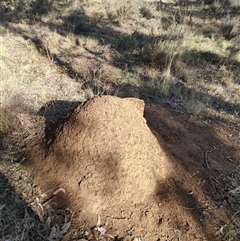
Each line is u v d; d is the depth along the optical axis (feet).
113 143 8.21
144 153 8.57
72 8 23.79
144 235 7.63
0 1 22.75
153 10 25.59
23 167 8.81
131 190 8.13
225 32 22.52
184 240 7.77
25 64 14.32
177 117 12.52
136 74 15.43
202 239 7.90
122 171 8.09
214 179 9.62
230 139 11.90
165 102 13.58
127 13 23.93
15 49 15.48
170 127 11.41
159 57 16.60
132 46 17.94
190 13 25.36
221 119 13.20
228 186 9.53
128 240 7.43
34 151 9.09
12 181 8.43
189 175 9.37
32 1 23.56
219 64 18.02
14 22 19.79
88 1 26.17
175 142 10.59
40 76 13.66
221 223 8.38
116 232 7.55
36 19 21.02
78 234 7.40
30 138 9.62
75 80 14.05
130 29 21.42
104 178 8.04
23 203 7.91
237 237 8.13
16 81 12.38
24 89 12.07
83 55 16.60
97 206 7.85
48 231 7.38
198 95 14.65
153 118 11.60
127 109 8.97
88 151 8.23
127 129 8.48
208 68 17.47
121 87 14.11
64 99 12.23
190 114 13.00
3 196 8.02
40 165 8.70
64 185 8.14
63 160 8.45
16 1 23.52
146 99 13.57
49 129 9.68
